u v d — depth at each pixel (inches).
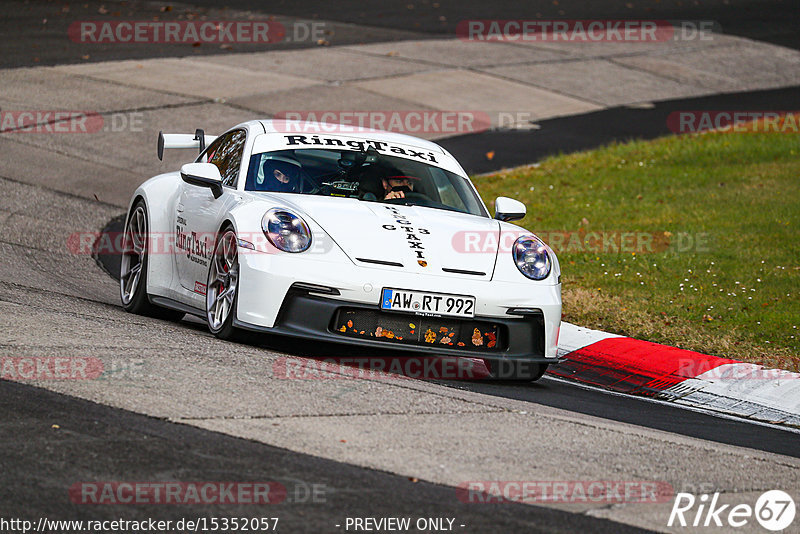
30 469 548.4
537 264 932.0
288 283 853.2
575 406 866.1
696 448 730.8
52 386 692.7
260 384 747.4
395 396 765.3
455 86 2979.8
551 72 3284.9
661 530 552.1
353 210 930.1
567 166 2225.6
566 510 564.7
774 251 1533.0
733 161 2237.9
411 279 861.2
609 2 4662.9
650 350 1094.4
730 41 3951.8
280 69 2972.4
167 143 1184.8
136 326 936.3
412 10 4229.8
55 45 3048.7
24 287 1096.8
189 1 4136.3
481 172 2176.4
